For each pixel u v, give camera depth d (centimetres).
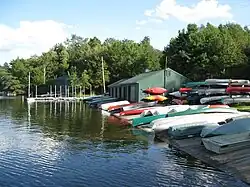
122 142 2331
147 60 8919
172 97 4788
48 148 2136
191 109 2977
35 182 1446
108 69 9356
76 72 9906
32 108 5694
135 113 3875
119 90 6303
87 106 6075
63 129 3003
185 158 1839
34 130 2953
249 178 1447
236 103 4003
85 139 2462
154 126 2627
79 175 1538
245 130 1938
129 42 9819
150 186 1384
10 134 2722
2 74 12450
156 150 2056
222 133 1977
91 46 12406
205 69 6569
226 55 6322
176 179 1469
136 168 1645
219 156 1808
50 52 12400
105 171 1598
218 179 1462
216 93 4281
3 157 1891
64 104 6781
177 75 5416
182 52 7025
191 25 7631
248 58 6109
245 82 4259
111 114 4372
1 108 5719
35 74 10881
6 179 1485
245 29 8731
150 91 4647
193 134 2316
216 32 7031
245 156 1727
